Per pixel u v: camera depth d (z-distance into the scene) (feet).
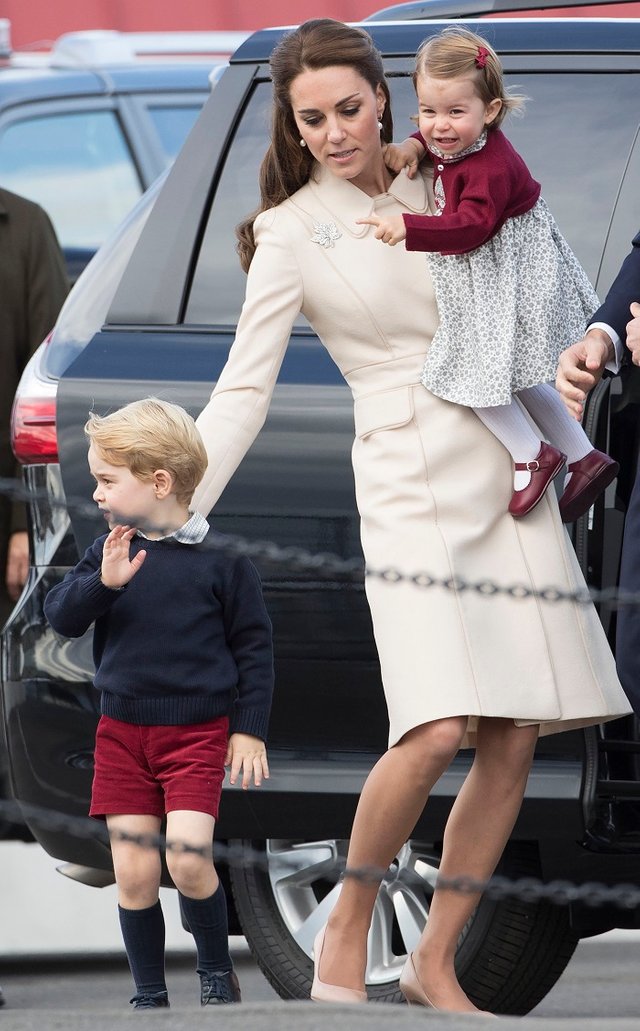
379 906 56.08
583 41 55.47
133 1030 42.27
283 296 48.29
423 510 47.52
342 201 48.44
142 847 49.98
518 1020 42.11
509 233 47.67
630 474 52.70
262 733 49.88
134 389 56.08
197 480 49.32
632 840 52.60
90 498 56.44
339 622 53.26
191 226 57.98
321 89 46.57
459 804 49.26
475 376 47.26
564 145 54.65
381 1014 42.63
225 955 50.57
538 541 48.32
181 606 49.75
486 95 46.96
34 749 56.95
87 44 122.52
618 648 47.65
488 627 47.19
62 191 116.06
